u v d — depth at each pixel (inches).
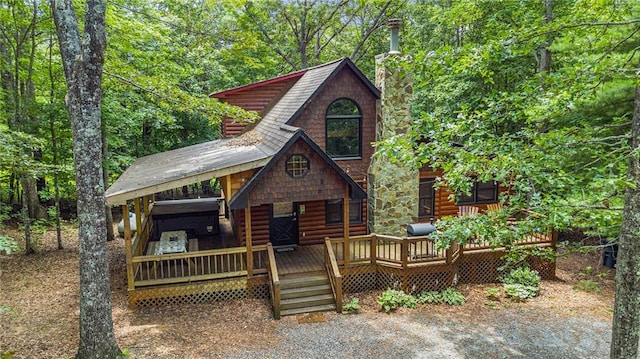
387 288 492.7
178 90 448.1
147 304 431.8
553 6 586.9
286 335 384.8
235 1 788.6
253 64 703.1
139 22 585.9
